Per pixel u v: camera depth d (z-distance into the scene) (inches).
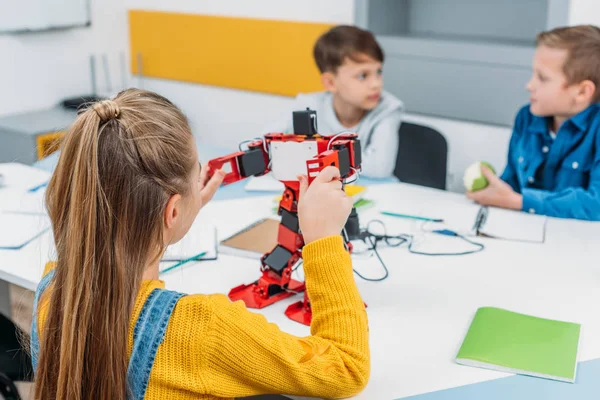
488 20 108.9
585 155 72.9
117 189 31.3
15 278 51.9
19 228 60.6
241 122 132.0
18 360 57.5
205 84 134.8
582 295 48.9
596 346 42.2
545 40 71.9
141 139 31.5
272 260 47.2
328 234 37.2
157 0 136.6
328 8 114.8
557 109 72.4
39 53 127.3
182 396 32.0
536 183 77.9
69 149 32.0
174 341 31.8
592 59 69.6
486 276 52.1
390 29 116.3
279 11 120.5
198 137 139.7
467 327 44.4
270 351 32.4
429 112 110.3
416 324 44.8
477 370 39.4
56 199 32.6
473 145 107.3
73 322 31.3
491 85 101.9
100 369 31.4
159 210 32.3
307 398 37.7
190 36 133.1
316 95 91.7
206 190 44.4
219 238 59.0
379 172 82.4
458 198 70.1
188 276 52.0
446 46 105.0
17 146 115.8
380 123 85.7
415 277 51.9
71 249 31.5
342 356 35.0
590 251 57.1
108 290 31.4
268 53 123.3
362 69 83.6
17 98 125.6
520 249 57.4
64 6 128.1
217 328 31.8
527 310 46.7
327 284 36.5
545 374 38.6
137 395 32.0
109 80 140.6
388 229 61.6
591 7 91.5
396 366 39.8
